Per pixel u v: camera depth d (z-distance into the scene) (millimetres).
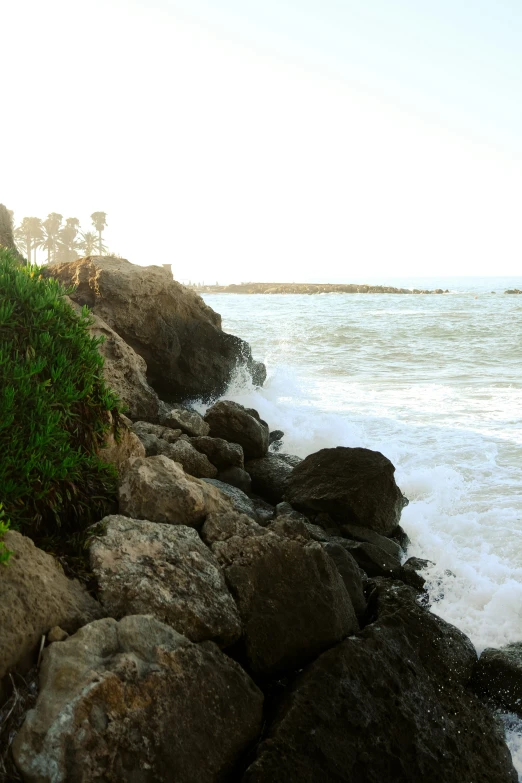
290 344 25391
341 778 3693
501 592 5809
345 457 7105
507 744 4543
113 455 5605
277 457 8789
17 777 3166
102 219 104500
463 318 40156
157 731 3373
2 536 3850
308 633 4363
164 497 5004
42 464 4543
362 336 28000
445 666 4633
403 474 8719
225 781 3572
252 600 4402
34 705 3338
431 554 6863
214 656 3873
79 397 4992
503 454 9867
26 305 5156
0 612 3473
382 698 4125
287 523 5359
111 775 3160
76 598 3900
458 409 13039
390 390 15320
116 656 3520
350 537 6707
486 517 7586
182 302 11453
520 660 4852
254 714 3826
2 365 4625
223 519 5043
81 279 10688
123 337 10531
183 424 8250
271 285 142250
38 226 99062
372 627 4598
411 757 3934
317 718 3857
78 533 4547
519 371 18453
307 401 13656
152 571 4223
